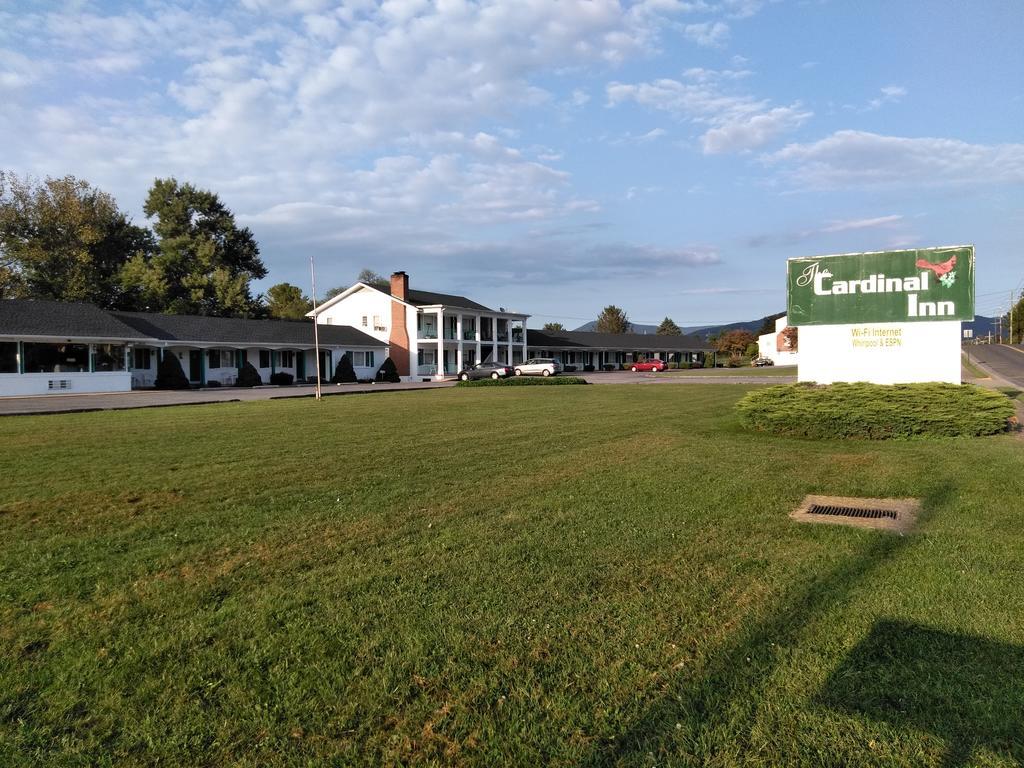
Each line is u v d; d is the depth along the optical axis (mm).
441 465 8969
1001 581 4148
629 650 3340
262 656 3342
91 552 5129
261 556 4969
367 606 3957
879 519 5840
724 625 3604
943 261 13133
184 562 4859
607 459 9336
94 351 32281
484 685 3031
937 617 3619
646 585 4230
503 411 18172
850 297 13898
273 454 10141
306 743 2631
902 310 13477
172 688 3047
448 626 3652
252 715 2822
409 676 3137
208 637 3574
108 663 3287
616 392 27375
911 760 2428
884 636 3402
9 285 46688
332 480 7945
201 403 23578
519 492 7105
